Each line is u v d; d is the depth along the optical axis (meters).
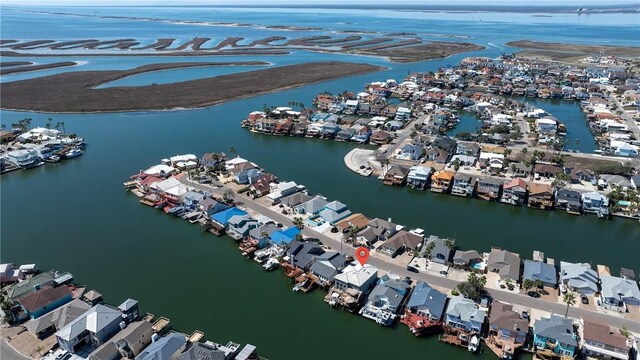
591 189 136.88
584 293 88.81
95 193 135.38
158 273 96.25
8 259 100.75
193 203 123.19
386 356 74.62
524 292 89.12
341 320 82.88
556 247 109.06
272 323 81.88
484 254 102.50
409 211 126.50
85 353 73.25
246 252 102.69
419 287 87.06
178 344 72.19
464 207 129.75
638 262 103.50
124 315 79.06
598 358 73.00
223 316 83.38
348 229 111.06
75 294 87.88
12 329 78.44
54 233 112.12
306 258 96.69
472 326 78.00
